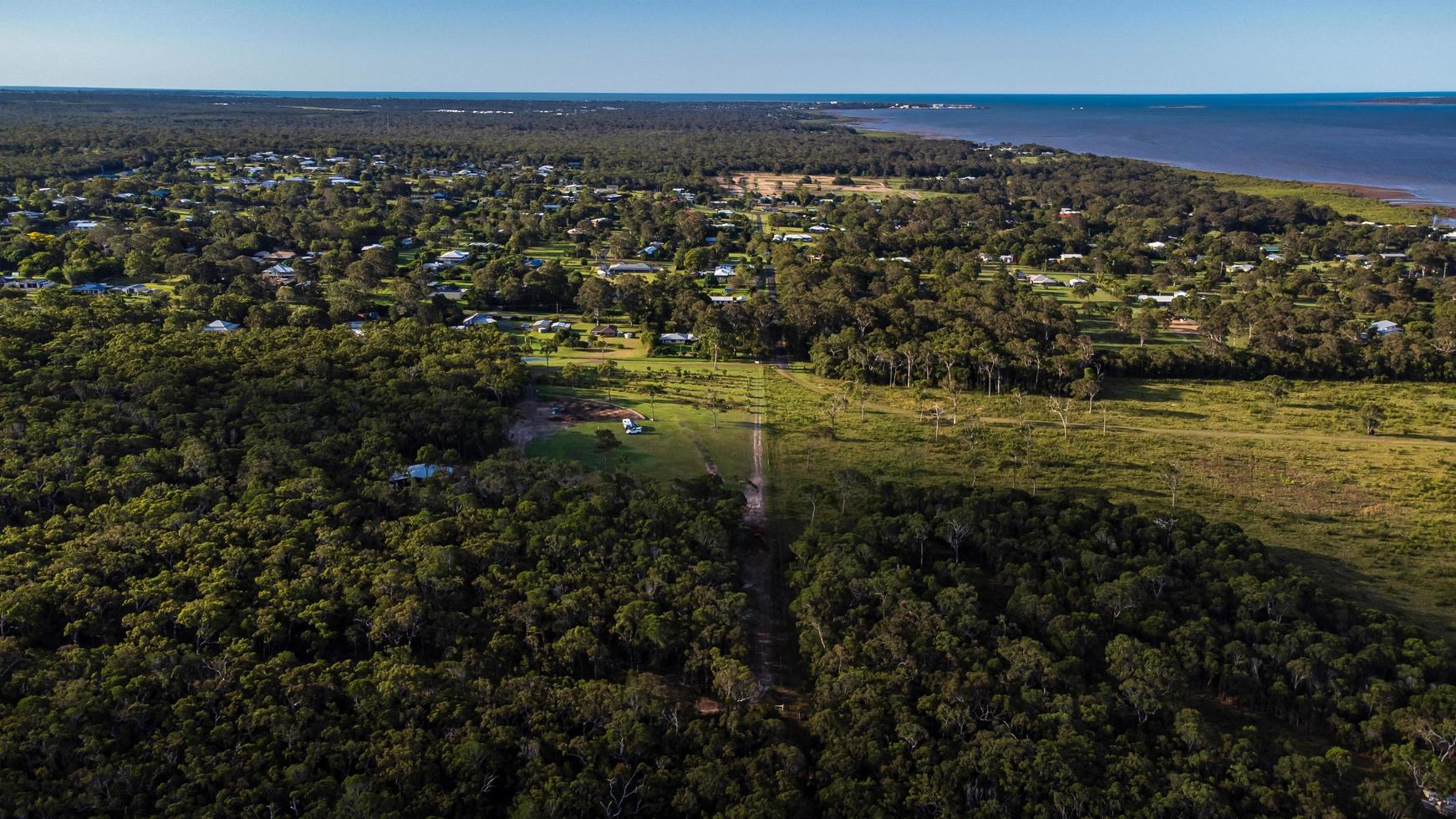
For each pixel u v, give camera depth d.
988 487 120.94
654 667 82.62
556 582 88.06
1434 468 129.38
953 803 63.78
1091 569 93.50
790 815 62.81
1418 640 81.50
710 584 89.88
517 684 74.00
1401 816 62.78
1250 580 89.94
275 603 82.38
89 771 61.53
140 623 78.50
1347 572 101.06
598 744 67.94
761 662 84.50
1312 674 77.19
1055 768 65.38
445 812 61.62
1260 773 65.94
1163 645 81.69
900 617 84.62
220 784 62.25
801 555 97.81
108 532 91.12
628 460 130.25
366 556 90.62
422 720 70.25
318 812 59.00
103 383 129.25
